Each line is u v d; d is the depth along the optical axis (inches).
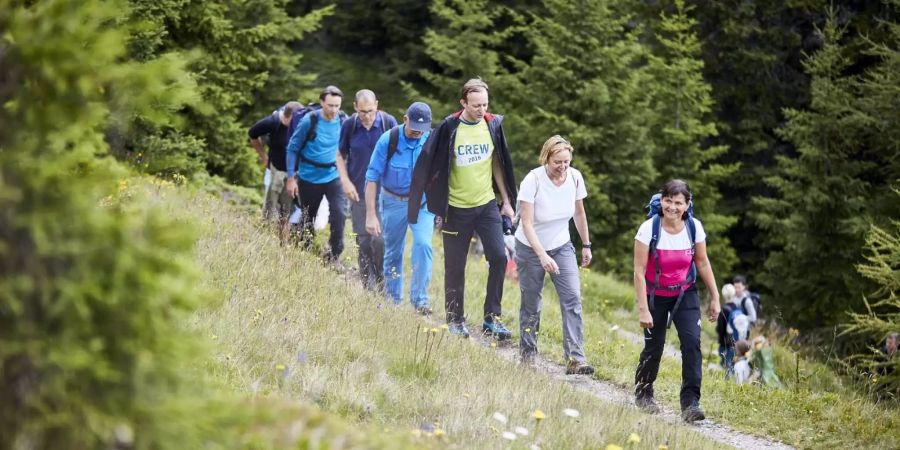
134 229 195.5
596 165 1514.5
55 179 186.2
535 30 1641.2
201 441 205.3
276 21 1327.5
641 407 526.9
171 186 617.0
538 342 685.3
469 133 589.3
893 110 1381.6
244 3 1253.7
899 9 1419.8
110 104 201.6
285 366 401.1
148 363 192.9
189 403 198.1
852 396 628.4
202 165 962.1
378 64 2171.5
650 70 1620.3
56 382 184.2
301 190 728.3
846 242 1512.1
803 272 1551.4
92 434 188.7
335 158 724.0
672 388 602.5
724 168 1601.9
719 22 1830.7
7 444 184.2
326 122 715.4
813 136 1526.8
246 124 1358.3
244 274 542.0
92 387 189.0
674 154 1587.1
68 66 187.9
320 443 239.6
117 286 187.2
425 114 622.2
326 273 625.6
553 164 558.6
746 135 1838.1
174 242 198.4
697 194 1594.5
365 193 649.0
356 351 461.4
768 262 1582.2
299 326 473.7
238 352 407.5
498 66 1744.6
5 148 188.4
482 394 431.8
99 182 199.5
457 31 1815.9
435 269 920.3
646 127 1526.8
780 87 1872.5
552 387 490.9
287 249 650.8
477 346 553.9
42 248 179.9
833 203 1512.1
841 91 1514.5
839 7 1820.9
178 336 199.6
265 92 1369.3
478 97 584.4
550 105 1519.4
